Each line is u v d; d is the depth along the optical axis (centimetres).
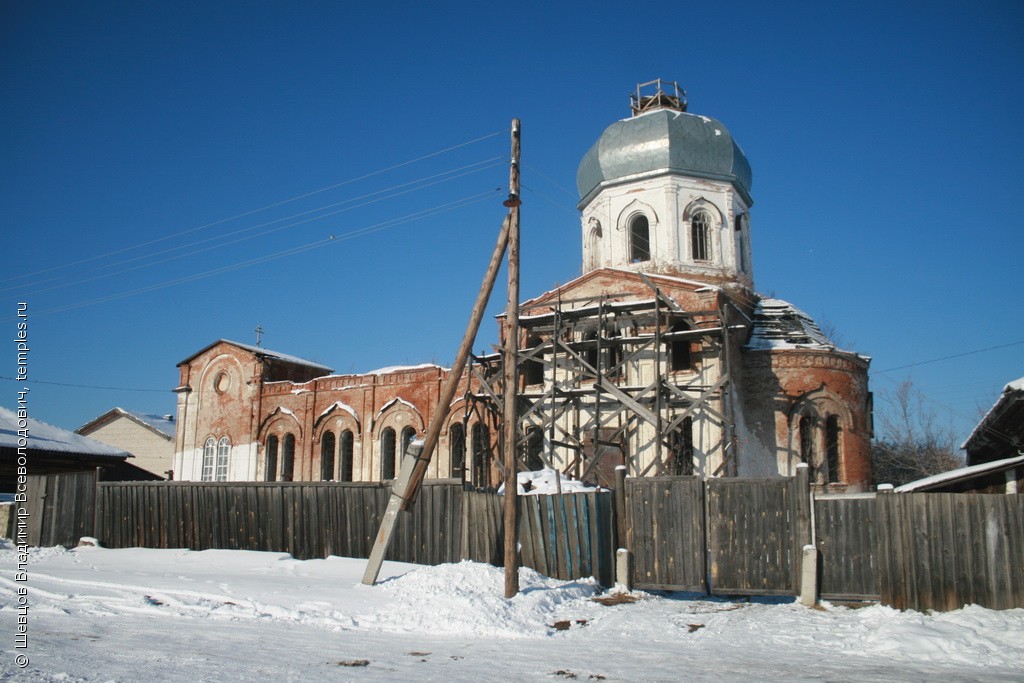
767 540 1541
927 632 1174
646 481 1636
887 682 905
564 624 1342
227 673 883
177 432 4209
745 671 966
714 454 2744
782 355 2978
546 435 2952
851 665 1023
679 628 1303
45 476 2470
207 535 2170
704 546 1577
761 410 2966
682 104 3688
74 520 2391
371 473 3631
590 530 1645
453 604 1364
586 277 3164
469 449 3362
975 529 1376
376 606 1411
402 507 1669
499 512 1750
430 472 3441
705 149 3369
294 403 3900
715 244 3350
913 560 1399
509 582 1455
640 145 3375
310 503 2039
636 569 1616
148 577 1716
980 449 2344
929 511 1404
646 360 2936
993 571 1353
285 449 3909
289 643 1108
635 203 3400
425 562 1844
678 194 3347
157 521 2250
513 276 1631
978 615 1286
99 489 2367
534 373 3325
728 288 3155
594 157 3500
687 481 1606
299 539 2038
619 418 2898
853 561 1474
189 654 992
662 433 2647
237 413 4050
